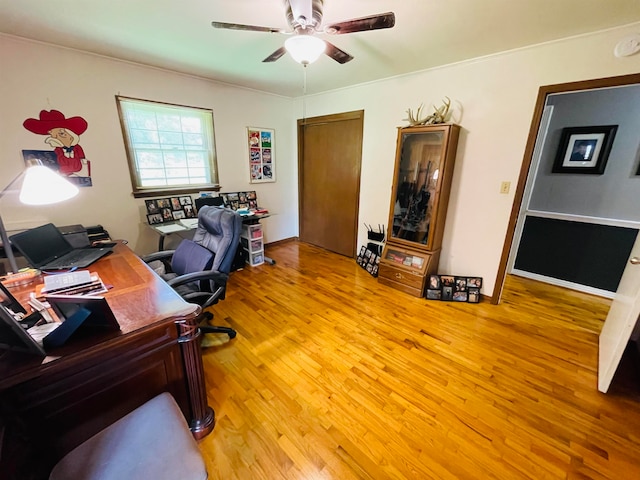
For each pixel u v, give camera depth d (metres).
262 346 2.04
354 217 3.74
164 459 0.83
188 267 2.02
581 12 1.60
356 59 2.41
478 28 1.82
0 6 1.61
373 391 1.65
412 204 2.89
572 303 2.70
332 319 2.40
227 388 1.66
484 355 1.96
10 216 2.21
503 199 2.45
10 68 2.06
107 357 1.03
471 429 1.42
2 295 1.07
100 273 1.63
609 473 1.22
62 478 0.78
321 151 3.97
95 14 1.71
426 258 2.74
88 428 1.05
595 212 2.81
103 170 2.61
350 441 1.35
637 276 1.60
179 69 2.78
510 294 2.88
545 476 1.21
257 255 3.59
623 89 2.53
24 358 0.87
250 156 3.74
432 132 2.53
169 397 1.07
